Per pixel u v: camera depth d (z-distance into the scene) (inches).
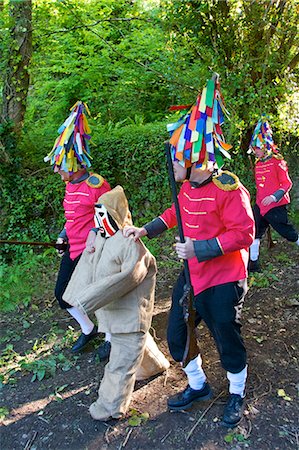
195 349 108.3
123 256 109.4
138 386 123.8
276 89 201.8
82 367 136.6
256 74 213.0
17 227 235.5
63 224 238.2
